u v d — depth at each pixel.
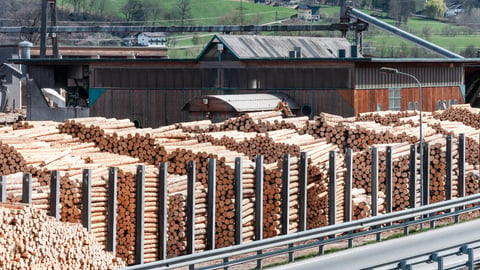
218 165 36.28
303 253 33.75
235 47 81.69
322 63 77.25
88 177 31.45
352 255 32.34
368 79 77.75
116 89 85.62
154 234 33.91
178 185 35.69
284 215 36.12
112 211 32.28
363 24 106.81
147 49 154.12
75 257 28.86
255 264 31.86
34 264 26.73
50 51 144.25
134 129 42.47
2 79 119.31
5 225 26.52
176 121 83.25
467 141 48.16
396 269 26.72
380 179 42.06
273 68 79.50
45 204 31.48
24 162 34.34
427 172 41.78
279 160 37.97
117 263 31.41
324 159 40.75
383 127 47.53
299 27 108.75
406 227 36.81
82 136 40.84
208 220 34.62
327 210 38.94
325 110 77.44
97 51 150.00
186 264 27.48
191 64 82.50
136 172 32.88
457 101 90.81
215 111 74.94
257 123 47.38
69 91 94.94
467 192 45.09
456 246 29.52
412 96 83.44
